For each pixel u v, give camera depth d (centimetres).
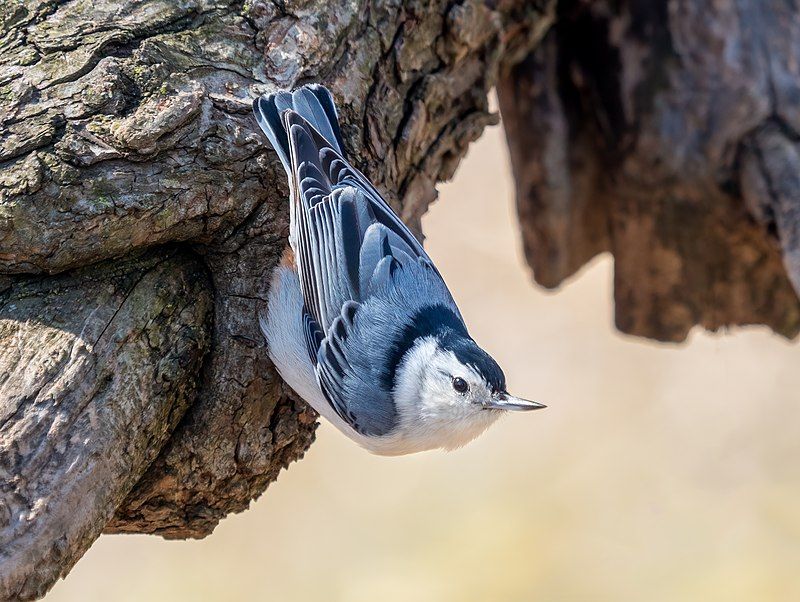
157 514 702
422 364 695
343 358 686
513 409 694
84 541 598
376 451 736
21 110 623
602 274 1622
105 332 629
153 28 670
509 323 1529
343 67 730
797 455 1376
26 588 568
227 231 680
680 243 1017
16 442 579
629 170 1000
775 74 923
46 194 614
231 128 662
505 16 875
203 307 676
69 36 651
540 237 1078
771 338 1535
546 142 1016
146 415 634
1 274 636
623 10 938
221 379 674
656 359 1512
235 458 688
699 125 946
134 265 662
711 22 915
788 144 921
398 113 765
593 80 983
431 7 771
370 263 693
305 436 725
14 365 605
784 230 912
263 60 696
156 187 637
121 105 635
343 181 688
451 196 1650
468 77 824
